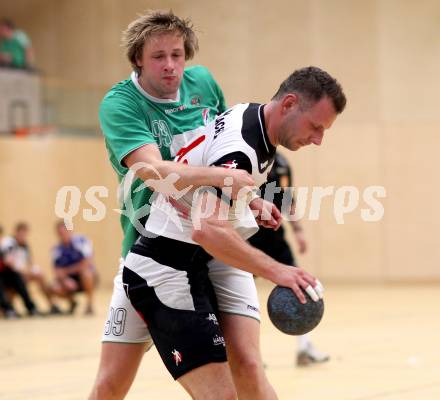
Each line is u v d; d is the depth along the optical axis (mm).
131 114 10586
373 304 35406
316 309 9227
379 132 49094
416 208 48688
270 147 9469
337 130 49594
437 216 48469
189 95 11617
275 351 21562
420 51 48469
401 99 48812
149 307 9938
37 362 21078
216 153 9352
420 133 48594
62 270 36469
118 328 10469
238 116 9625
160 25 10750
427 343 22312
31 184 49688
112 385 10539
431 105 48406
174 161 10156
